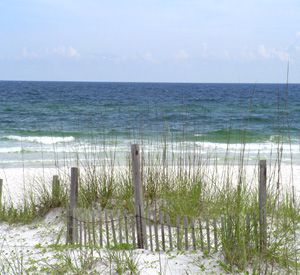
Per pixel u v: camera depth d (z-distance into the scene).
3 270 5.18
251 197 6.96
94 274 4.95
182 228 6.07
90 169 8.92
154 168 8.00
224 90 97.44
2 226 7.66
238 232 5.07
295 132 23.95
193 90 96.50
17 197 9.67
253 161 15.27
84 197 7.61
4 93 71.00
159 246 5.89
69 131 23.88
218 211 6.81
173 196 7.21
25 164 15.03
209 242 5.46
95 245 5.78
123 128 21.28
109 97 63.34
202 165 9.23
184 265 5.14
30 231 7.35
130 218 6.86
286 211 6.35
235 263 5.04
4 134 24.44
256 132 24.84
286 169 13.73
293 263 5.02
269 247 5.26
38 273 5.15
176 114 30.98
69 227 6.40
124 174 8.28
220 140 20.97
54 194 8.08
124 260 5.16
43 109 40.19
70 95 68.56
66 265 5.17
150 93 78.50
